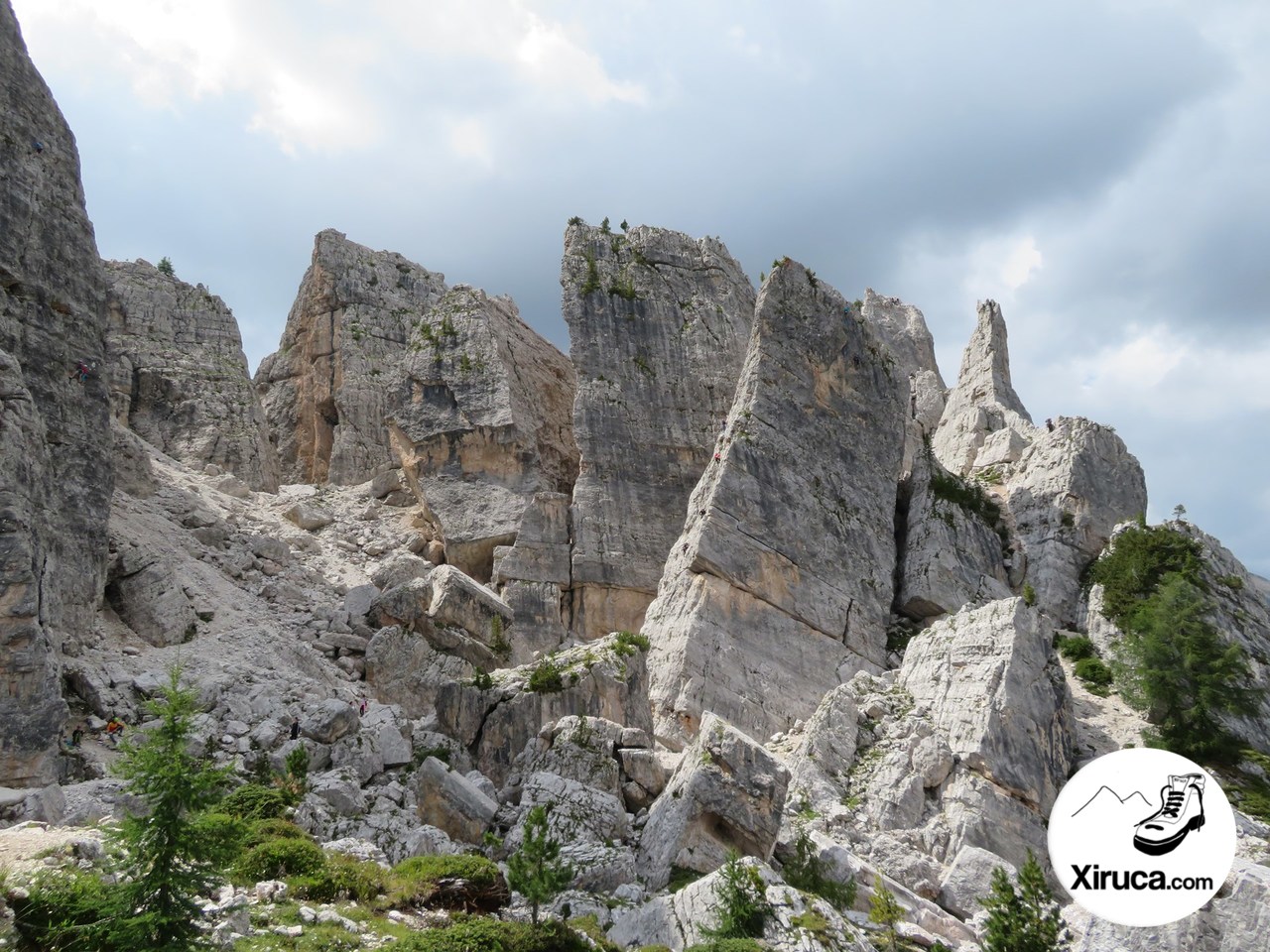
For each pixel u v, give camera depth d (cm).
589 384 5862
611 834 3225
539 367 6688
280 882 2375
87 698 3628
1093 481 5812
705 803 3142
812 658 4856
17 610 3216
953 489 5812
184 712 1981
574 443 6469
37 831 2164
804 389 5459
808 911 2620
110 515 4647
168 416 6494
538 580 5375
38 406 3919
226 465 6388
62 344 4091
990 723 3894
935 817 3731
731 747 3247
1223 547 5306
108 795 2925
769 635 4806
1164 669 4469
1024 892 2762
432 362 6172
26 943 1784
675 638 4734
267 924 2170
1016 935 2683
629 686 3988
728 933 2503
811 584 5031
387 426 6247
